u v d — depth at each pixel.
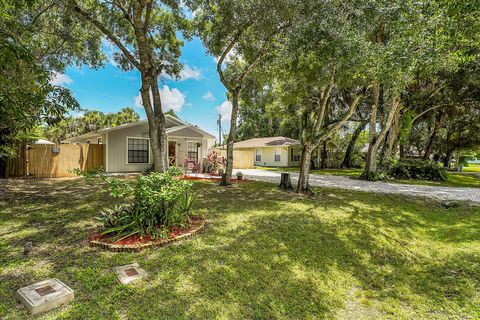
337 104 17.34
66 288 2.41
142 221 3.79
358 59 5.45
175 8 7.89
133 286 2.58
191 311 2.31
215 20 8.14
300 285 2.94
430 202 7.41
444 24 3.98
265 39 8.00
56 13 8.30
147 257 3.21
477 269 3.47
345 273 3.31
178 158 14.75
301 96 12.05
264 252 3.60
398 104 12.36
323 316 2.49
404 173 13.76
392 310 2.65
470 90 12.23
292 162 24.91
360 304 2.74
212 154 14.72
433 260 3.84
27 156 10.73
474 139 21.19
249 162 21.58
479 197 8.12
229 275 2.94
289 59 6.34
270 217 5.20
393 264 3.68
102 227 3.99
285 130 29.36
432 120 17.78
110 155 12.73
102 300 2.34
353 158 23.16
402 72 4.99
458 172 21.17
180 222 4.21
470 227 5.16
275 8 6.26
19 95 3.24
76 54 9.95
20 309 2.16
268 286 2.84
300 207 6.12
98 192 7.35
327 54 5.55
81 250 3.31
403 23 4.38
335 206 6.38
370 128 12.76
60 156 11.34
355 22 5.74
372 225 5.11
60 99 3.69
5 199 6.33
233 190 8.40
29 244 3.27
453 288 3.08
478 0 3.42
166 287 2.62
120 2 7.60
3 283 2.51
